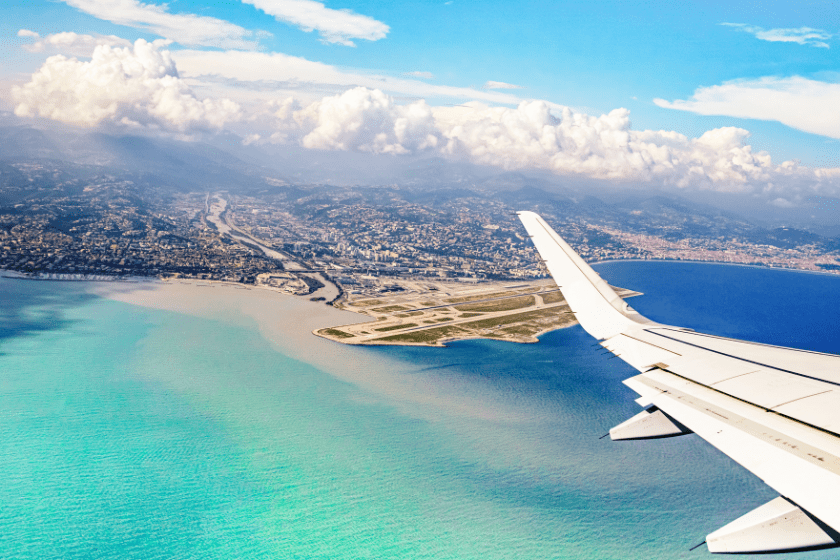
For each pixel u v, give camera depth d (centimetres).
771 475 1134
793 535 1050
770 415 1418
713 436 1336
